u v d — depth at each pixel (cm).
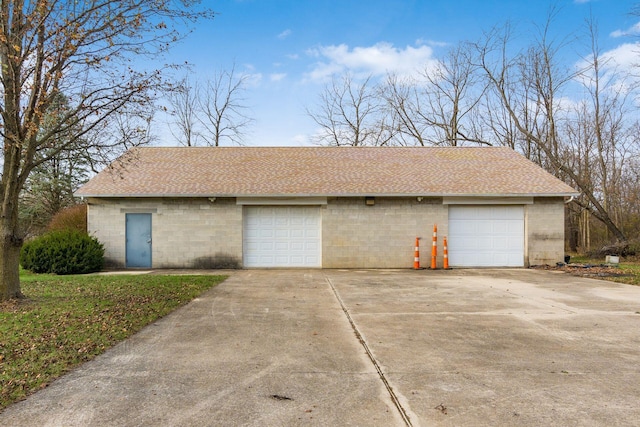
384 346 526
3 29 696
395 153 1803
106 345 522
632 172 2375
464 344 536
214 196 1391
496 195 1402
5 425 323
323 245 1432
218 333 588
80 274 1255
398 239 1438
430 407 355
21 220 2641
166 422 329
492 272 1311
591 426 322
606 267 1378
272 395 380
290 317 686
